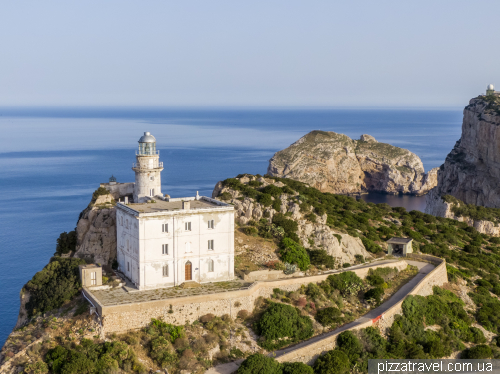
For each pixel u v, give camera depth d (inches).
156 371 2028.8
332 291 2753.4
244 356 2198.6
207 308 2343.8
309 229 3253.0
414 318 2716.5
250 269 2755.9
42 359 2004.2
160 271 2458.2
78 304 2354.8
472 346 2723.9
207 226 2544.3
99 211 2896.2
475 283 3444.9
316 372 2178.9
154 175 3142.2
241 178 3981.3
